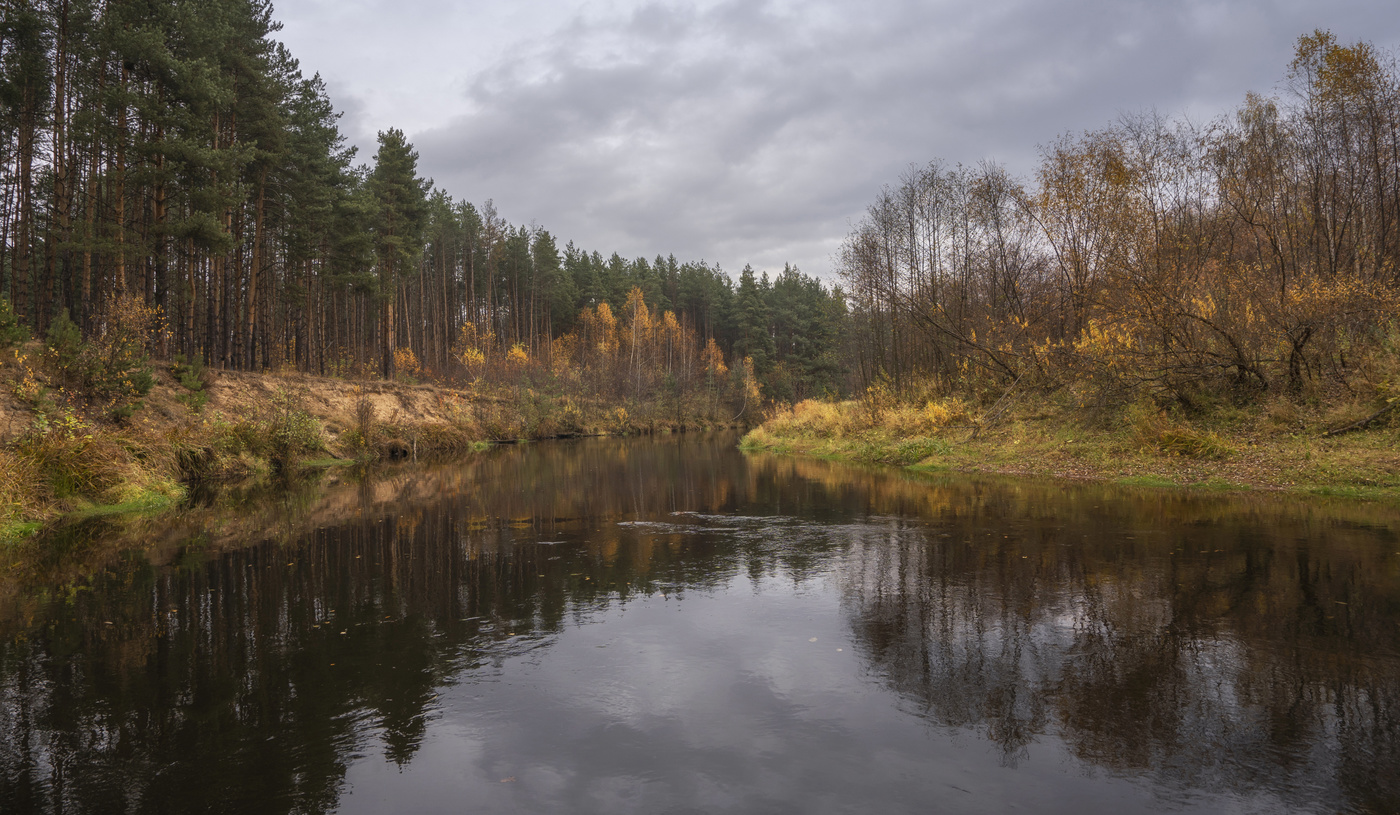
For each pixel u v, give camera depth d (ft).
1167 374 57.98
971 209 89.20
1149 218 66.03
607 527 37.60
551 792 11.03
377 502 50.03
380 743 12.96
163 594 24.34
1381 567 23.49
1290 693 14.03
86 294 87.61
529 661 17.17
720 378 272.31
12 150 89.40
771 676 15.80
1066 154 72.18
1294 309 50.90
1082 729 12.76
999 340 83.61
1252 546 27.12
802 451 98.12
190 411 73.67
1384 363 47.60
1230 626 18.11
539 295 268.00
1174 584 22.17
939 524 35.12
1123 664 15.81
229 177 84.69
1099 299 67.21
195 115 79.61
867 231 98.89
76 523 40.63
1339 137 59.62
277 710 14.51
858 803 10.43
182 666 17.24
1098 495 43.19
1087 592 21.68
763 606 21.54
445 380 171.83
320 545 33.30
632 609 21.62
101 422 55.98
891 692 14.69
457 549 31.94
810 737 12.75
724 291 366.43
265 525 39.60
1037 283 85.35
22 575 27.45
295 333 155.33
